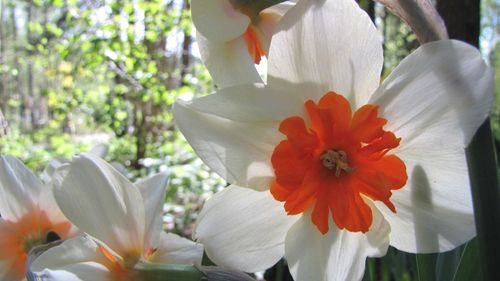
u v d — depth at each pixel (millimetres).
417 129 131
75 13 954
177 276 143
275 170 133
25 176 173
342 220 137
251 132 135
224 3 142
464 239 136
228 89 130
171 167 889
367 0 227
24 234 173
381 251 140
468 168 123
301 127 132
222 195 144
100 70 1138
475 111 122
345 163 138
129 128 1219
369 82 133
